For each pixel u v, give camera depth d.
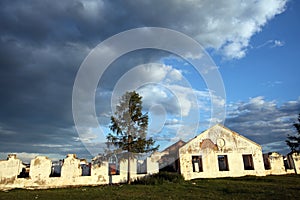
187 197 11.95
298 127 22.19
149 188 16.20
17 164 20.66
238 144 24.92
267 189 13.66
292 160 26.34
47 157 21.42
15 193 15.98
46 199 12.55
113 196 12.85
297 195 11.16
